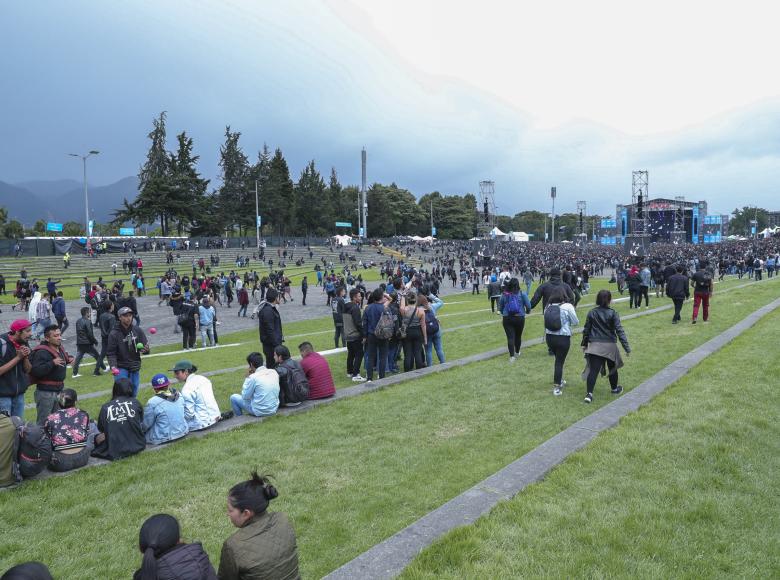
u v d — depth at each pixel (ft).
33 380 23.85
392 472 19.81
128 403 22.03
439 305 41.78
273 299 34.17
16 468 18.67
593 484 17.07
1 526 16.12
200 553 9.41
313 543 15.01
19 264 166.71
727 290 82.89
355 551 14.58
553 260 214.48
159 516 9.59
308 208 380.78
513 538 13.99
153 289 140.15
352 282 131.44
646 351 39.65
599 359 27.37
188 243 236.63
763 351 35.04
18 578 7.56
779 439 20.43
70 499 17.79
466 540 13.76
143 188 314.35
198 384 25.21
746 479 17.19
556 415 25.66
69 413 20.61
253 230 381.81
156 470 20.17
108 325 46.85
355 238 347.36
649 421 22.59
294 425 25.32
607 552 13.32
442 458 20.94
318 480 19.24
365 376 38.42
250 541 10.03
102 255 194.70
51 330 24.13
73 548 15.07
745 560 12.94
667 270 88.94
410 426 24.91
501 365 37.27
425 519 15.14
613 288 128.06
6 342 22.22
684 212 431.02
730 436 20.66
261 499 10.32
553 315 28.71
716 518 14.84
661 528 14.40
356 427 24.97
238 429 24.94
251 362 27.27
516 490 16.80
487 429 24.13
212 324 61.62
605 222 556.51
